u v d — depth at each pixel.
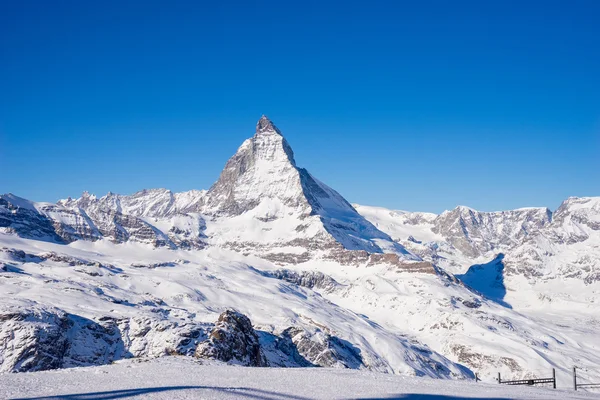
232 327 117.06
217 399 30.03
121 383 35.28
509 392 38.34
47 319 143.38
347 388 36.34
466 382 45.09
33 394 30.66
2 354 127.44
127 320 162.62
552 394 38.62
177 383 35.97
